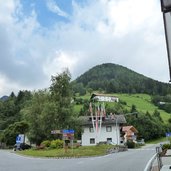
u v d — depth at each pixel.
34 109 79.50
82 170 23.36
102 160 33.84
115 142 100.75
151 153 47.47
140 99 188.25
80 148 60.31
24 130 111.12
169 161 27.06
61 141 66.94
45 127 74.31
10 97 188.62
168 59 8.29
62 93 78.12
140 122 129.50
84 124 100.88
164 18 8.31
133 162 30.08
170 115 167.88
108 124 101.94
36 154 52.28
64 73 79.12
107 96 108.25
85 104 134.88
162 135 133.12
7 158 44.88
